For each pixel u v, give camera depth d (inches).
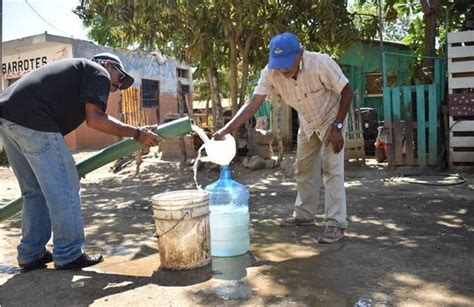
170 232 123.6
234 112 363.9
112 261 136.9
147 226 180.2
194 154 401.7
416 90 313.4
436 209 193.0
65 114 124.4
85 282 119.0
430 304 99.5
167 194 131.7
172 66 738.8
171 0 312.0
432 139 311.0
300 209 168.1
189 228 124.1
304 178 165.2
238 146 366.3
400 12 403.2
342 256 132.8
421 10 382.9
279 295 106.2
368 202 211.5
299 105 147.7
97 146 589.3
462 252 134.1
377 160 355.6
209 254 129.6
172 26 347.3
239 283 114.3
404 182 266.5
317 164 164.7
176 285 114.7
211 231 136.5
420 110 313.6
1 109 118.8
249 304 101.7
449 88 301.7
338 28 332.2
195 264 126.0
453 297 102.7
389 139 319.6
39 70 124.0
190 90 808.9
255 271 122.7
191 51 339.6
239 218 136.9
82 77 124.0
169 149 412.5
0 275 127.2
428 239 148.5
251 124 375.9
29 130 119.4
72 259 129.4
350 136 341.7
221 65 372.8
